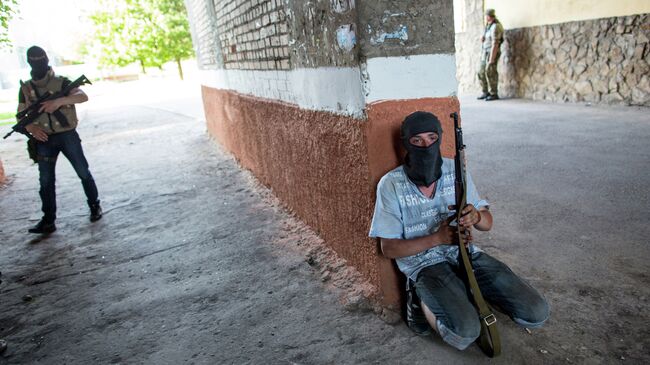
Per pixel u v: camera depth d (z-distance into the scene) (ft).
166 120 39.34
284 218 13.97
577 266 9.43
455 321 6.72
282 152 13.50
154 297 10.25
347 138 8.61
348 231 9.70
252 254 11.87
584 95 26.27
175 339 8.63
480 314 6.90
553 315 7.97
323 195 10.80
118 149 28.37
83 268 12.12
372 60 7.47
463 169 7.23
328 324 8.50
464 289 7.29
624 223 11.00
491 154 18.01
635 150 16.46
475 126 23.43
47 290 11.09
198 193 17.71
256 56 14.66
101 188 19.80
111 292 10.70
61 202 18.26
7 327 9.64
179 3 83.97
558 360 6.94
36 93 13.74
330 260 10.68
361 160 8.20
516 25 30.27
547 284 8.90
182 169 21.70
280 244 12.25
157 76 103.71
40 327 9.53
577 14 25.70
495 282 7.24
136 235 14.11
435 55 7.83
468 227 7.31
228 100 20.67
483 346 7.18
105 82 100.37
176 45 84.07
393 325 8.23
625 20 23.22
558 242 10.48
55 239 14.35
